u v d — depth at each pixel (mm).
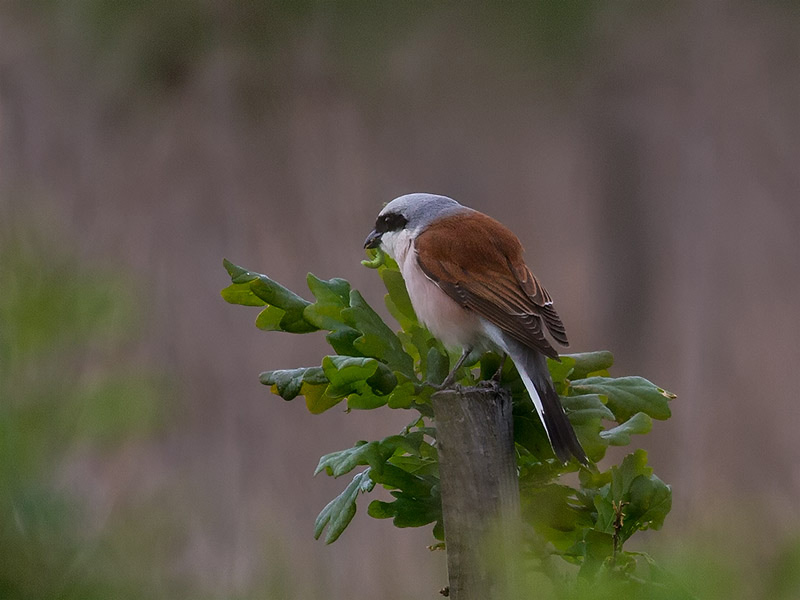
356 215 14875
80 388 2266
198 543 2770
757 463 14336
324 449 11180
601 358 3701
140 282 2480
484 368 3873
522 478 3369
